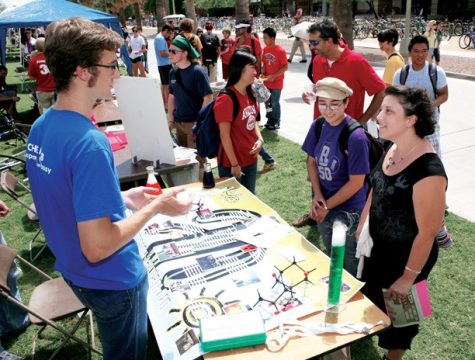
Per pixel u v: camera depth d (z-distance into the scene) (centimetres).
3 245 232
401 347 220
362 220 236
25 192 555
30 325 305
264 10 4556
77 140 134
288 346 161
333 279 169
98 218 133
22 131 765
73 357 276
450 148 586
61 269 159
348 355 216
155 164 363
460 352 261
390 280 212
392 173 199
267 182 531
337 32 335
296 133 720
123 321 164
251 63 316
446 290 314
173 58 431
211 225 253
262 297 188
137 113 349
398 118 188
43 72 757
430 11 3681
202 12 4775
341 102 246
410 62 382
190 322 177
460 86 992
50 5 867
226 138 329
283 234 238
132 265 161
